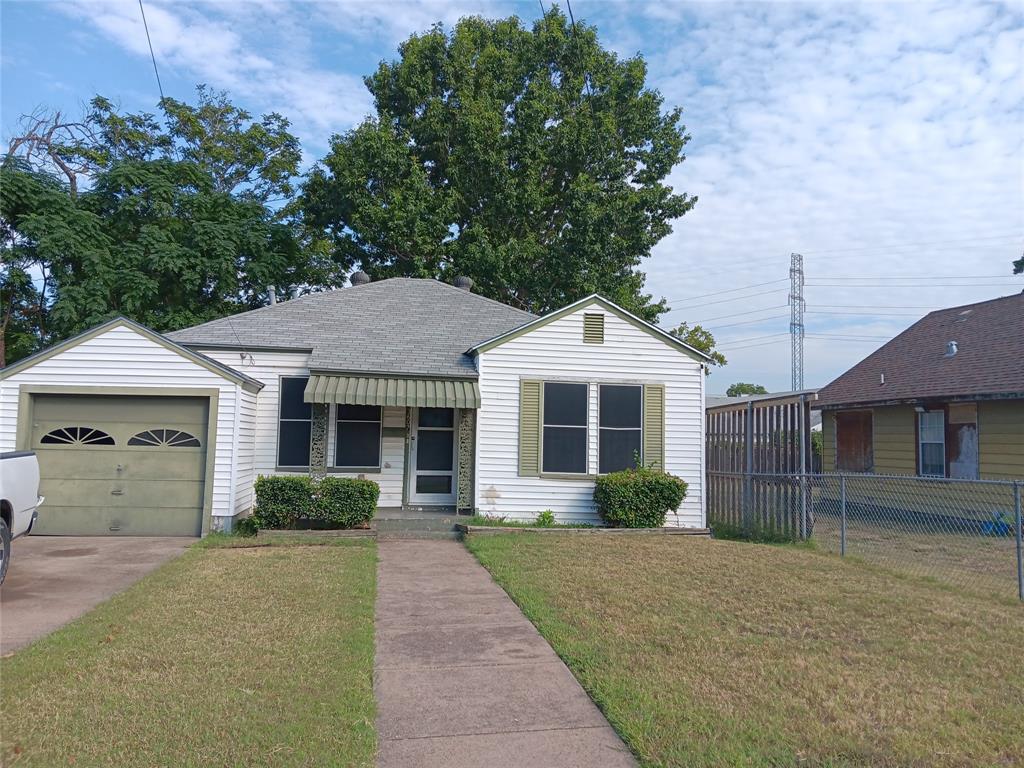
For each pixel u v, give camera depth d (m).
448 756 4.22
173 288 22.67
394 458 14.28
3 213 20.38
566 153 26.02
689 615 7.12
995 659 5.87
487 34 28.77
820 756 4.15
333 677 5.34
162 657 5.69
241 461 12.45
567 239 25.36
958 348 18.70
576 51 27.55
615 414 14.13
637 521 13.16
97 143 27.78
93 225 21.42
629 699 4.97
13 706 4.70
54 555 10.06
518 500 13.73
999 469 15.38
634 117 28.03
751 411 13.89
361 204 25.20
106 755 4.06
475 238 25.27
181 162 24.42
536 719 4.76
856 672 5.53
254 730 4.41
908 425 18.12
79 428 11.81
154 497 11.84
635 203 26.36
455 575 9.27
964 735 4.43
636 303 27.33
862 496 19.17
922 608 7.46
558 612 7.24
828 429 21.62
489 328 15.85
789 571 9.41
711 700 4.95
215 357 13.77
